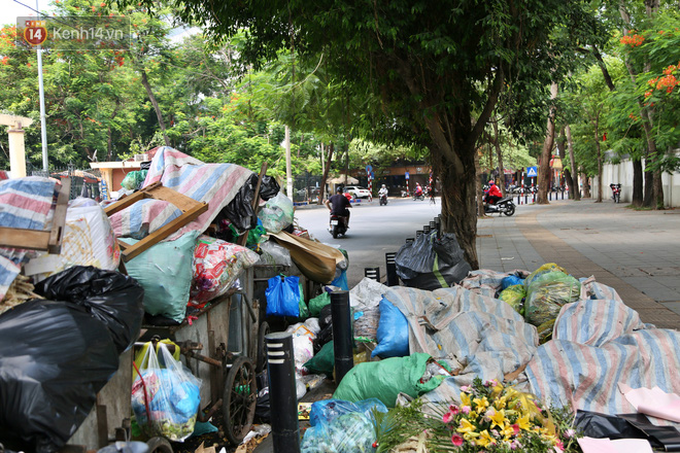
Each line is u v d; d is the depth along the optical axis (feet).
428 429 11.04
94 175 120.26
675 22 59.62
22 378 6.88
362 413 11.55
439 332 16.93
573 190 156.97
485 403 10.68
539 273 21.06
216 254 12.95
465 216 31.45
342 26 22.80
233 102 56.13
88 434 8.38
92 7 95.04
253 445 12.86
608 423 11.98
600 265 33.94
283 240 22.00
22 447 6.93
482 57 24.23
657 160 75.87
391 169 241.55
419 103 27.84
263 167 17.48
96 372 7.64
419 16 24.61
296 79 37.99
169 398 10.34
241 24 26.68
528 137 31.81
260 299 20.86
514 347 15.85
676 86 62.39
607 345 14.52
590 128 130.41
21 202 8.49
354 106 36.55
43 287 8.66
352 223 80.64
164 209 12.80
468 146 30.99
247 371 13.62
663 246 41.45
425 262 23.85
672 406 12.59
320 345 18.47
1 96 122.72
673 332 15.17
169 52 102.27
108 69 118.32
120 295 8.82
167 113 151.94
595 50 39.55
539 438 10.16
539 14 24.35
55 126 131.13
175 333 11.85
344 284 24.84
